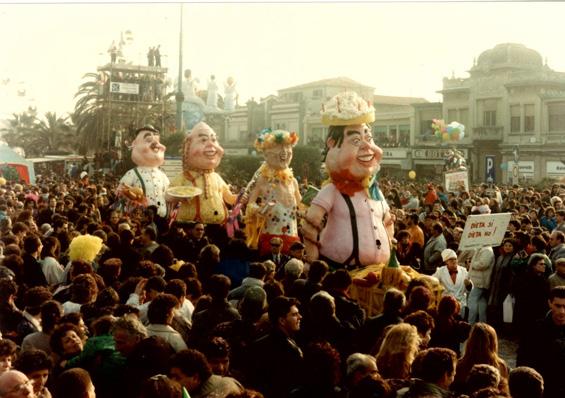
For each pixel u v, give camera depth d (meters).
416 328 6.70
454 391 6.06
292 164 51.19
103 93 60.47
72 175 50.75
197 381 5.38
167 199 18.55
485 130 55.53
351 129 13.32
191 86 80.25
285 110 75.00
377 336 7.49
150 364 5.85
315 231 13.11
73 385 4.99
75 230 13.69
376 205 13.45
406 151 60.50
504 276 12.76
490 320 13.03
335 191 13.27
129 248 10.73
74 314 6.69
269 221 16.52
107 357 6.06
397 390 5.68
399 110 68.88
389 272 11.22
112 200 24.52
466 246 12.34
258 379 6.59
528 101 53.34
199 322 7.42
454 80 58.78
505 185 45.53
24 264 10.16
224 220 19.09
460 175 27.02
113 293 7.52
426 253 14.34
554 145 51.59
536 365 7.39
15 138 77.31
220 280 7.52
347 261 12.90
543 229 15.11
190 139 19.50
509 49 55.59
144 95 60.81
